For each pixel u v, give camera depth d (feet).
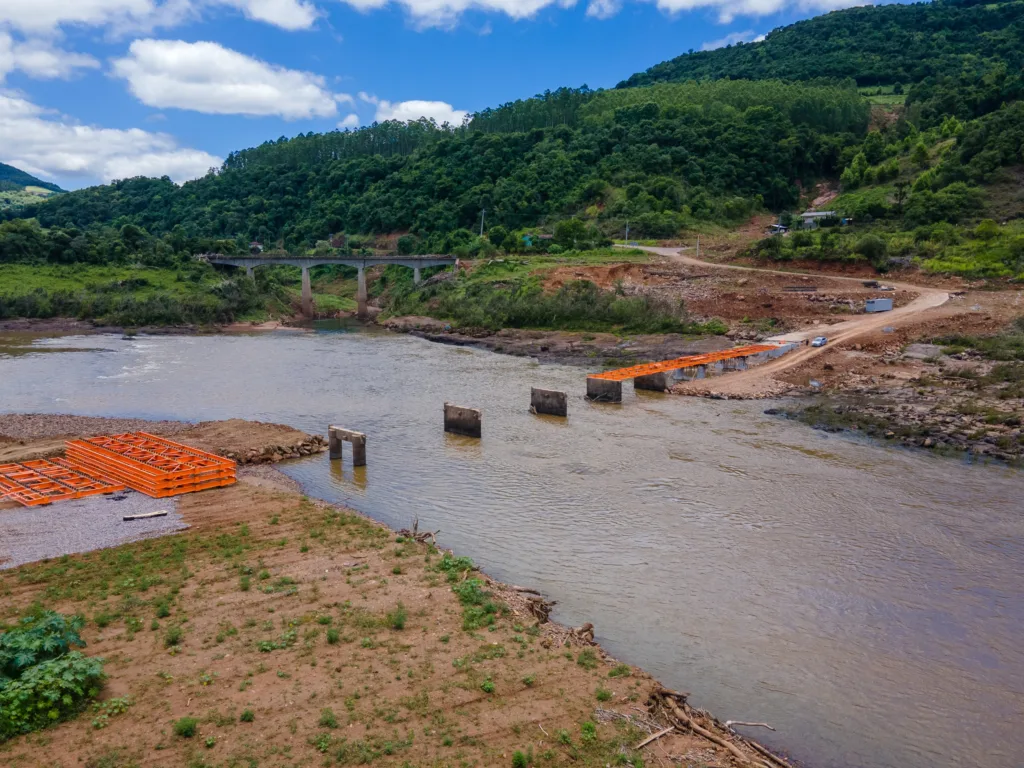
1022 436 149.18
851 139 637.71
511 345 297.53
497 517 113.60
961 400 177.68
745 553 100.01
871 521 111.34
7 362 262.06
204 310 387.55
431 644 70.54
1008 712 66.54
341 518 106.11
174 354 285.23
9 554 90.79
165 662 66.18
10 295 373.40
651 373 208.74
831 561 97.35
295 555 92.07
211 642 69.82
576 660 69.05
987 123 473.26
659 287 346.33
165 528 100.99
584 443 156.35
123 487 118.32
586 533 107.04
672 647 76.28
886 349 233.96
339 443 142.82
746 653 75.46
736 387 206.39
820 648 76.64
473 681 64.13
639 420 176.65
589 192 551.18
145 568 87.10
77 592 80.12
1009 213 386.73
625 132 611.88
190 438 153.48
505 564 96.17
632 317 304.30
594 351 275.80
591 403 196.34
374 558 91.66
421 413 185.26
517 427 170.71
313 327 395.96
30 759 52.75
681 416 180.34
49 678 59.00
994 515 113.70
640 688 64.95
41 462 132.46
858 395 191.01
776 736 62.54
